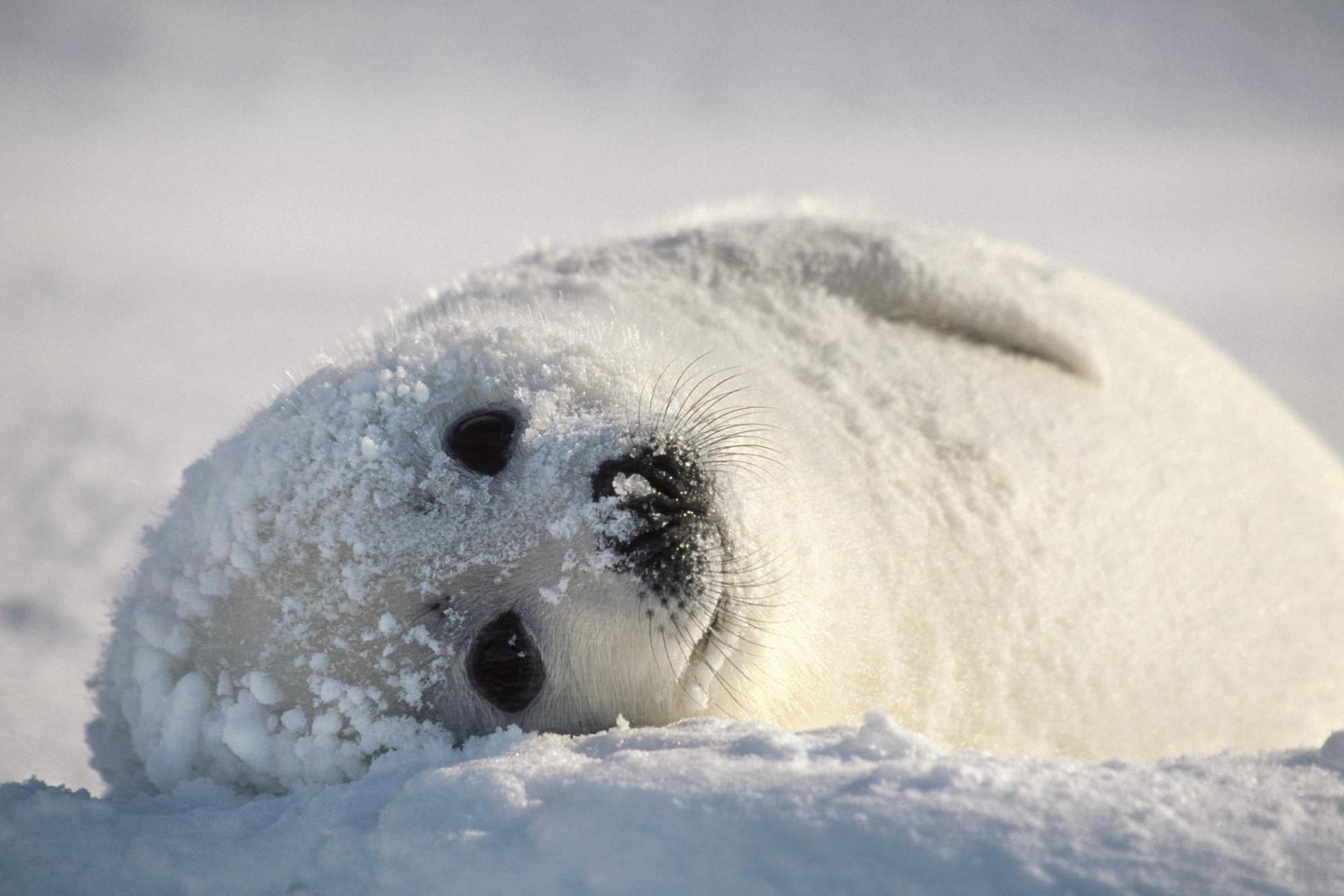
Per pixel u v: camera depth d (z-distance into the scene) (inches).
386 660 235.6
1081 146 3100.4
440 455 245.4
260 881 186.7
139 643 260.1
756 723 218.1
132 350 983.0
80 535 563.8
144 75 3705.7
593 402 256.4
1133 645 311.6
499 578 235.8
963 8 4439.0
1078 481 326.3
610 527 232.4
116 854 197.2
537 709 241.4
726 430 262.1
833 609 266.4
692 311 326.6
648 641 231.6
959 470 315.9
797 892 149.3
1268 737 324.8
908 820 155.6
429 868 173.2
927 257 353.4
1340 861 146.9
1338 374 869.8
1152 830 152.6
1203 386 370.9
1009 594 305.1
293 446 252.8
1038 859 147.6
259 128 3230.8
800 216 411.2
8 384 869.2
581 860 163.5
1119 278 1293.1
